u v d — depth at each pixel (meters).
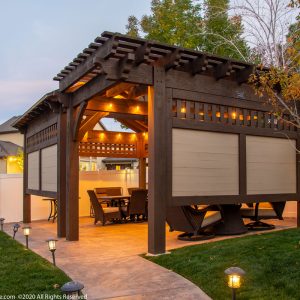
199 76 7.02
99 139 13.09
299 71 6.64
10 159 23.83
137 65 6.23
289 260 5.05
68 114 8.37
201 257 5.64
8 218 11.97
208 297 4.23
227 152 7.46
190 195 6.81
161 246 6.26
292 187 8.55
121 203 12.52
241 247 5.94
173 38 12.59
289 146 8.55
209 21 9.97
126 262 5.82
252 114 7.87
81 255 6.39
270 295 4.07
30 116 10.84
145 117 9.77
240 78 7.46
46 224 11.06
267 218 8.57
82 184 13.25
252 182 7.82
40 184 10.40
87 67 6.54
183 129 6.84
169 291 4.43
